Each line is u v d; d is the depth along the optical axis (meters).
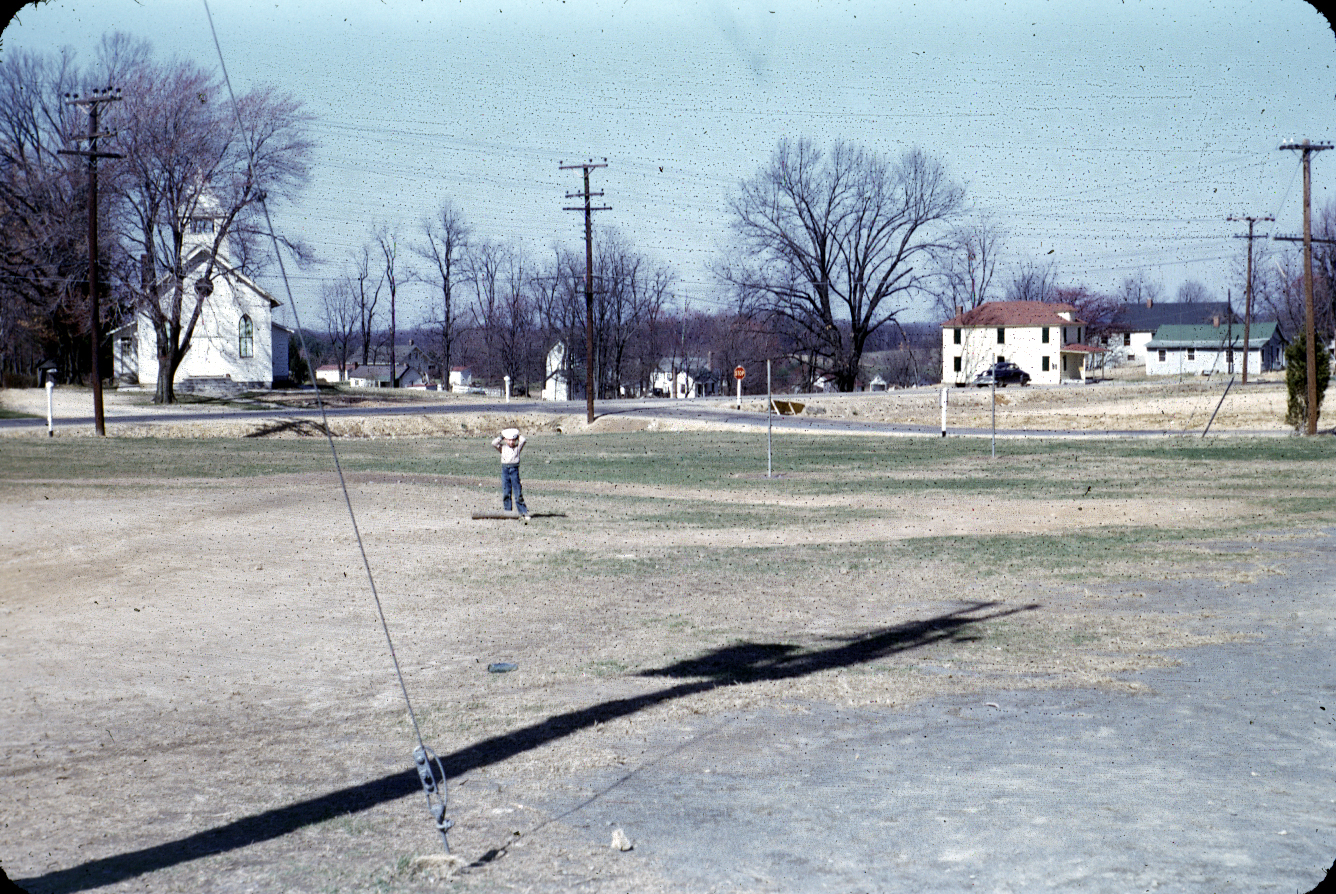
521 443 20.88
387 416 51.59
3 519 20.11
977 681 9.30
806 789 6.56
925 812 6.12
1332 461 33.56
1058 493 26.22
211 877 5.26
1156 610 12.45
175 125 53.34
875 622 11.88
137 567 15.34
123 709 8.56
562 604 12.94
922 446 41.84
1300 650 10.43
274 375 74.25
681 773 6.91
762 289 84.00
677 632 11.40
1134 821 5.93
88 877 5.26
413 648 10.70
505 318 111.88
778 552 17.08
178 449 37.72
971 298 103.19
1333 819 5.95
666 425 52.50
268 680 9.49
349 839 5.79
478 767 7.06
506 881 5.20
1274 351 121.06
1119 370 133.00
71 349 72.25
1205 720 8.09
